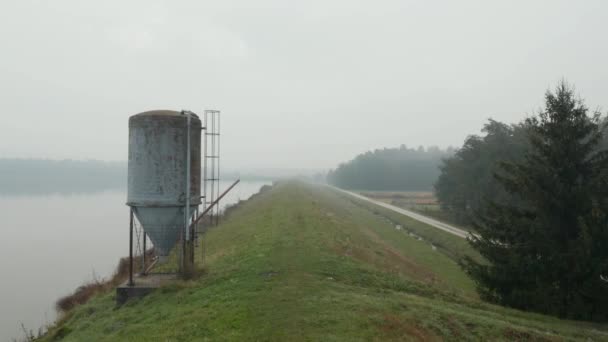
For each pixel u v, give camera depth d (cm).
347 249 2128
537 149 1819
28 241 3788
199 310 1134
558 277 1574
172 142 1540
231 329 985
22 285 2411
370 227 4469
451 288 1944
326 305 1130
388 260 2294
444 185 5634
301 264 1594
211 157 1688
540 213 1689
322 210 4678
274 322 1007
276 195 6875
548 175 1672
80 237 4009
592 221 1526
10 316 1914
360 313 1089
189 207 1578
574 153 1662
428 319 1133
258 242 2119
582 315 1477
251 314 1060
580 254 1490
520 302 1588
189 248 1584
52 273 2686
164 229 1577
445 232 4144
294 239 2128
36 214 5906
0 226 4712
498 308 1470
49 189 12544
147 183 1523
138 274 1600
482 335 1095
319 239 2228
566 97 1692
